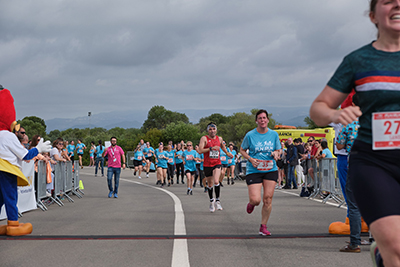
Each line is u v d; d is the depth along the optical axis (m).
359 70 2.62
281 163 18.05
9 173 6.72
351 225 5.41
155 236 6.52
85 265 4.80
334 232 6.64
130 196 14.49
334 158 11.45
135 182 22.50
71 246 5.86
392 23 2.59
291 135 24.53
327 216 8.87
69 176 13.88
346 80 2.68
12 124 6.97
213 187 9.98
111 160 14.05
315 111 2.70
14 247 5.84
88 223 8.08
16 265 4.84
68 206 11.43
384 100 2.55
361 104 2.66
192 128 65.06
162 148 19.48
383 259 2.42
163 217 8.88
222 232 6.95
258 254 5.30
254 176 6.68
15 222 6.75
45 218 8.92
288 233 6.80
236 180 25.42
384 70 2.56
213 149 9.98
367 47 2.68
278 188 18.09
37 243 6.10
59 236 6.56
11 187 6.75
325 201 11.62
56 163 11.98
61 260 5.05
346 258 5.07
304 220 8.28
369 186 2.48
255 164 6.58
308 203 11.59
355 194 2.57
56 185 11.95
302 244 5.92
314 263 4.83
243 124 81.00
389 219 2.37
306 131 24.27
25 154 6.74
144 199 13.28
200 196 14.38
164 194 15.23
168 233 6.86
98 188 18.39
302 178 18.02
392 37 2.62
